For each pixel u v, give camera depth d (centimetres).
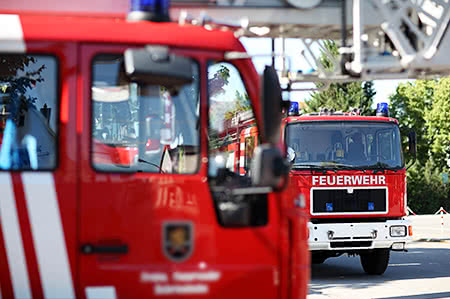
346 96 8206
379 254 2227
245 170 772
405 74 1212
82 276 696
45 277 695
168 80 724
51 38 724
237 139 767
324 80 1201
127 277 702
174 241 715
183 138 754
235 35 798
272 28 1142
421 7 1176
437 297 1745
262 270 730
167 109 756
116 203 708
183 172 745
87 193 706
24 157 717
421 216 7150
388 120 2197
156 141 758
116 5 833
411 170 8394
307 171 2128
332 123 2158
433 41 1170
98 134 726
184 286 711
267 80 676
